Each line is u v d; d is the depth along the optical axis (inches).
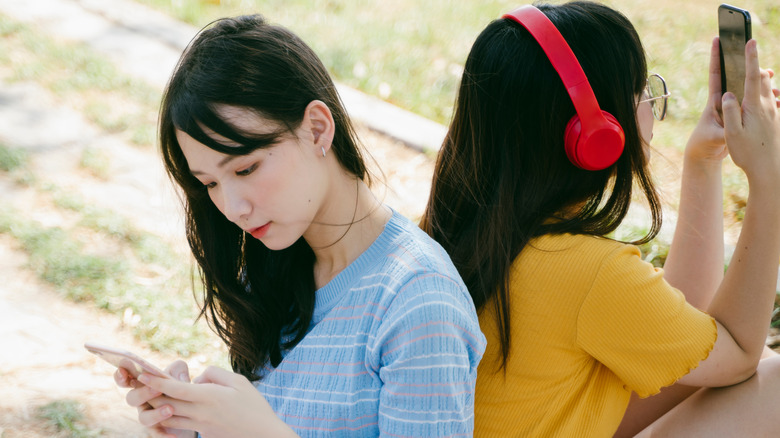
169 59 205.8
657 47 201.8
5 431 98.7
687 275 75.9
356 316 54.1
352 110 178.2
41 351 113.3
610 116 57.5
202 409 49.4
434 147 164.1
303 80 51.6
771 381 63.6
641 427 75.5
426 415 50.2
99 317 120.6
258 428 49.6
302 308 58.1
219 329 65.2
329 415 53.6
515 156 59.6
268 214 51.4
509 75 58.8
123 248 136.4
